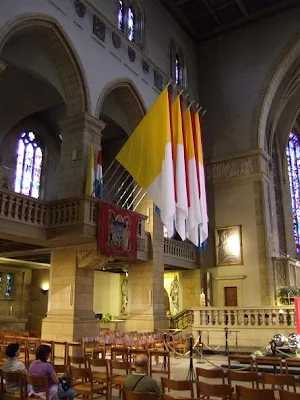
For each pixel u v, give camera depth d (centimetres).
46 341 1216
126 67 1922
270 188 2566
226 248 2366
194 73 2677
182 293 2436
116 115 2112
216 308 1645
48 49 1600
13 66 1814
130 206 1975
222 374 737
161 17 2355
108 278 2684
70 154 1596
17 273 2316
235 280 2295
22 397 656
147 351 973
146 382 552
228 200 2425
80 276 1498
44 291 2334
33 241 1433
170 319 2030
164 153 1405
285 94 2786
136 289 1925
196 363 1299
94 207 1426
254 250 2284
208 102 2630
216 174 2492
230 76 2592
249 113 2467
